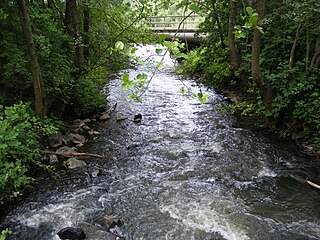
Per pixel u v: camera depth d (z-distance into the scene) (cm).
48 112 1002
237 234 551
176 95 1492
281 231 560
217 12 1426
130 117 1193
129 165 818
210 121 1138
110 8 1188
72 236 535
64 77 991
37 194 683
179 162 829
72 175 761
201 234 552
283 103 920
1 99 851
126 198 671
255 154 864
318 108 856
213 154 869
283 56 1006
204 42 1695
